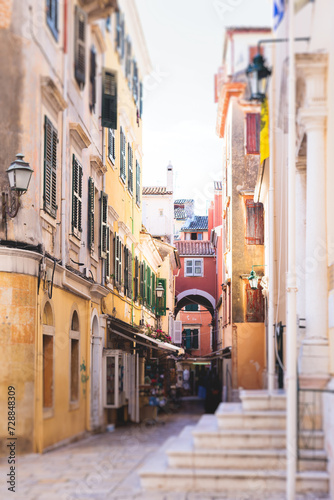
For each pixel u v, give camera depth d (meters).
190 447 8.20
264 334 12.27
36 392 11.59
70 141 14.34
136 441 10.26
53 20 12.13
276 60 9.68
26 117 12.09
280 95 9.87
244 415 8.42
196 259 44.09
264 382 10.32
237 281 19.09
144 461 9.02
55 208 13.25
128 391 16.80
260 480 7.72
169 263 36.19
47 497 7.57
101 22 11.30
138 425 13.32
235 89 10.02
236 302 18.81
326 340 9.62
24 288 11.59
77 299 14.94
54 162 13.24
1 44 12.00
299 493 7.65
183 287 43.94
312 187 9.95
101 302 17.62
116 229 19.81
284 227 12.57
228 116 11.17
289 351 8.12
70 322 14.27
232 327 13.00
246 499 7.42
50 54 12.49
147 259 28.94
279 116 10.34
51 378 12.62
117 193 20.08
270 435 8.13
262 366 10.63
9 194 11.84
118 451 9.74
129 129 20.78
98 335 16.72
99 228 17.36
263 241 19.44
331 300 9.39
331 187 9.63
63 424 13.18
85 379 15.37
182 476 7.78
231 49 9.77
